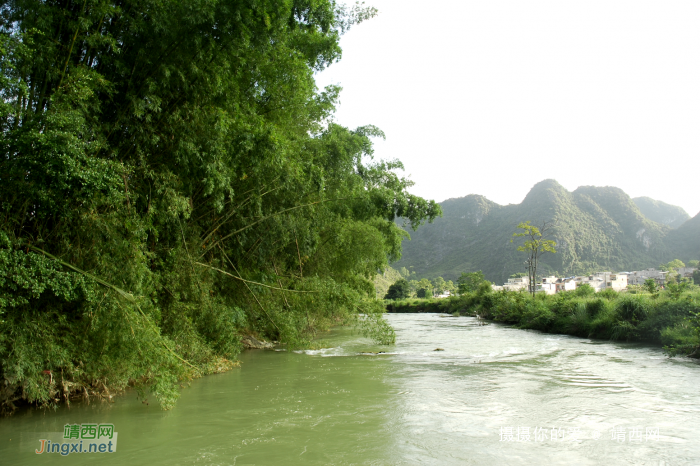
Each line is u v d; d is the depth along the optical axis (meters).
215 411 7.23
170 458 5.09
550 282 97.69
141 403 7.66
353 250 17.84
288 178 10.68
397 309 67.81
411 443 5.66
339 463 4.96
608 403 7.82
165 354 7.30
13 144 5.37
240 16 7.80
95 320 6.51
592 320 21.09
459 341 19.22
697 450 5.40
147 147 7.88
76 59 6.92
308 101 12.50
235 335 12.58
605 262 150.38
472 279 68.19
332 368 11.70
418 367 11.90
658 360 13.02
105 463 4.92
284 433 6.08
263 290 12.37
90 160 5.81
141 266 7.05
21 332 6.13
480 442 5.73
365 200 14.84
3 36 5.53
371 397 8.30
